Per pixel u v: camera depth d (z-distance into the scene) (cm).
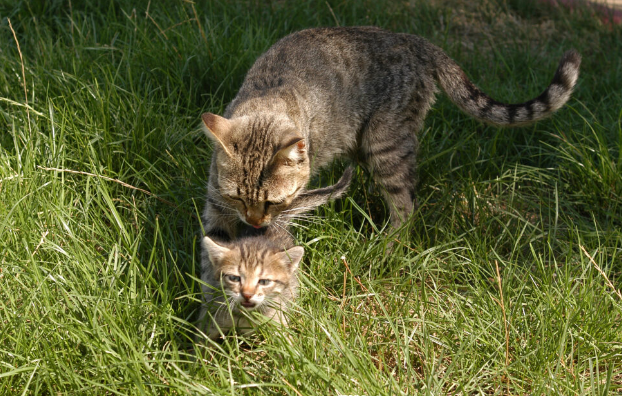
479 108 157
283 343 130
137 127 157
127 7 187
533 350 134
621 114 166
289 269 139
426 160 162
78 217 146
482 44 202
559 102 155
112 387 126
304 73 153
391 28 199
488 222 154
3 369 127
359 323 138
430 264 147
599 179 160
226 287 137
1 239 137
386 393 127
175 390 126
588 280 142
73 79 165
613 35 205
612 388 132
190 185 153
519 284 143
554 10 219
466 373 133
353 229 149
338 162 161
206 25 183
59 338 130
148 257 144
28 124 154
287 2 197
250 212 142
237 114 146
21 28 184
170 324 132
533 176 163
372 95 156
